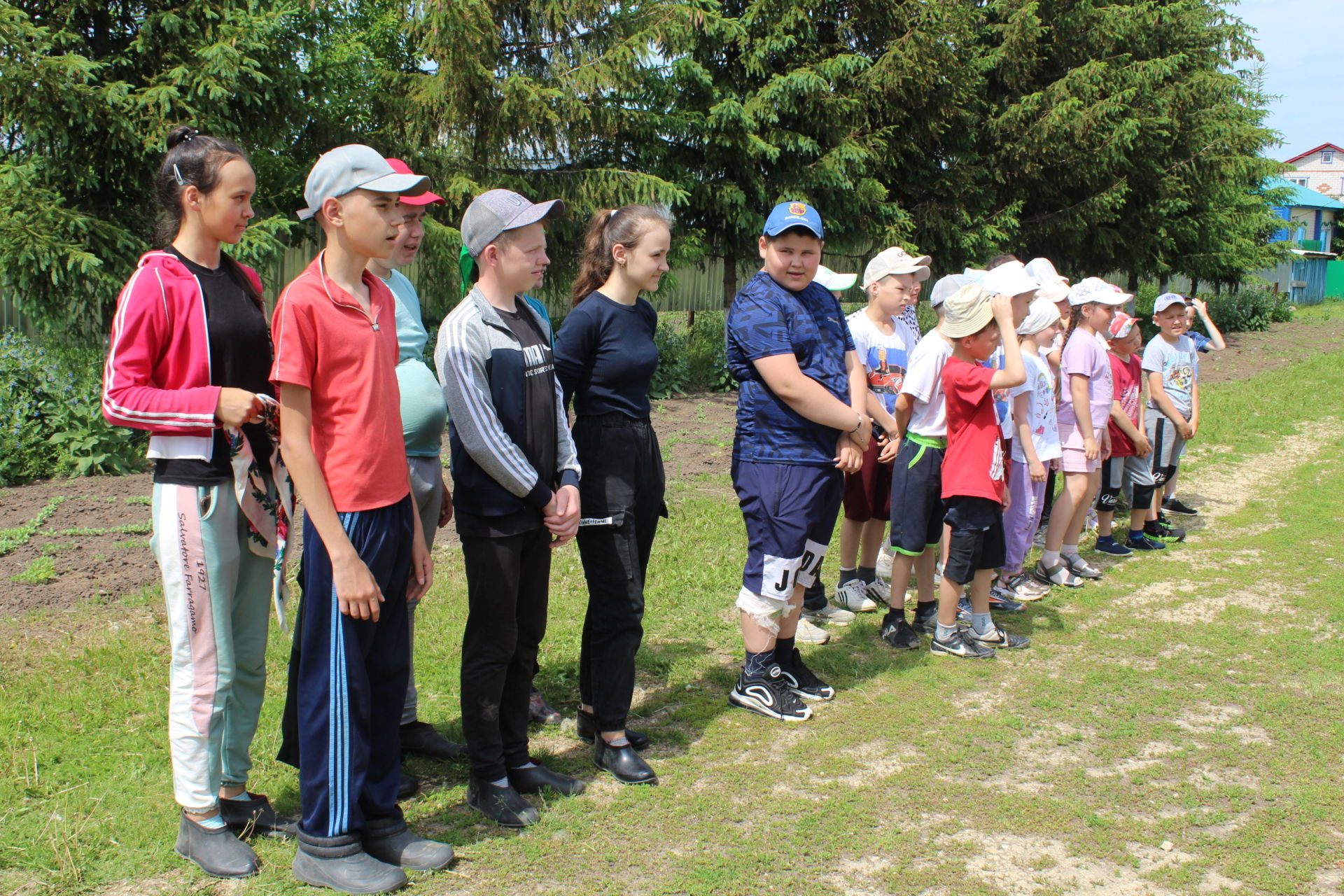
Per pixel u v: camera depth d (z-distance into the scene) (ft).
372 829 9.56
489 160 37.27
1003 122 55.06
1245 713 13.32
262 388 9.39
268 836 9.94
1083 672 14.74
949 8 47.06
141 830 9.83
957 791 11.18
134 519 20.81
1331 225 151.23
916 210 52.49
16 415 24.11
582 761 11.91
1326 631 16.39
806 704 13.57
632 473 11.34
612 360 11.20
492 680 10.29
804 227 12.36
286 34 30.37
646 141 41.32
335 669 8.87
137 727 12.09
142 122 27.30
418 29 33.91
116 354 8.55
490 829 10.27
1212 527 23.63
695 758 11.95
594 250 11.67
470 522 10.05
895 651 15.67
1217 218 70.03
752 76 44.39
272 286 32.35
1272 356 59.88
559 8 35.17
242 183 8.85
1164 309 22.22
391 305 9.46
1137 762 11.96
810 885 9.34
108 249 27.30
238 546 9.25
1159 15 61.52
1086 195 61.36
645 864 9.64
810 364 12.66
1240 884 9.50
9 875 9.11
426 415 11.29
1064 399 18.69
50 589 16.40
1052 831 10.38
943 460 15.43
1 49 24.64
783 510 12.67
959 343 14.51
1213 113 65.57
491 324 10.02
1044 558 19.13
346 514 8.86
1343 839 10.26
